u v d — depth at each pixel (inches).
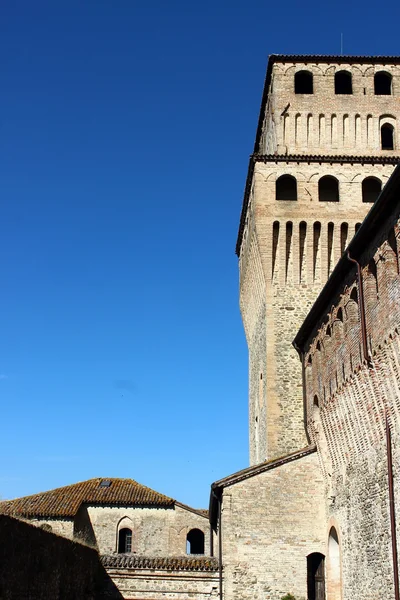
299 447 1553.9
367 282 1053.8
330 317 1286.9
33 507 2250.2
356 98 1873.8
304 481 1373.0
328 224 1708.9
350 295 1151.0
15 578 1041.5
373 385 1034.1
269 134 1996.8
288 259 1705.2
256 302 1831.9
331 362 1278.3
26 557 1095.0
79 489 2464.3
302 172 1753.2
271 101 1936.5
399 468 944.9
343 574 1213.7
